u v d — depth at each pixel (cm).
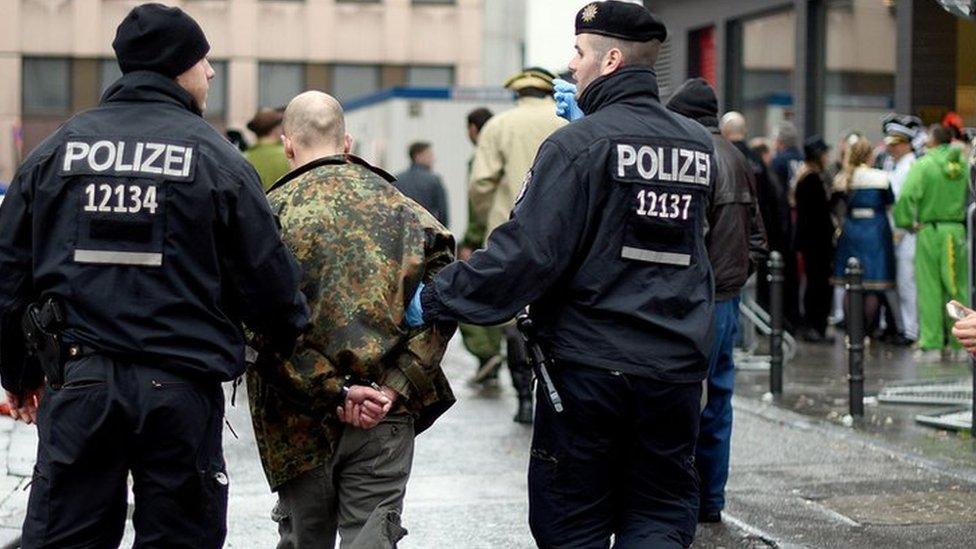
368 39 5334
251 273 535
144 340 521
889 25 2095
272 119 1334
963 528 823
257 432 616
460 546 797
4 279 537
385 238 597
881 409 1246
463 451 1073
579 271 564
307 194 600
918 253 1709
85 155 526
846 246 1833
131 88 537
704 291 578
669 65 2748
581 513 577
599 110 577
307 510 618
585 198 559
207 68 556
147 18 539
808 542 795
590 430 568
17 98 5122
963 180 1697
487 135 1165
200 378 530
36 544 530
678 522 582
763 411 1241
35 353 536
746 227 823
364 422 593
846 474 976
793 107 2333
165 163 525
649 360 562
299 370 589
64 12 5141
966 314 640
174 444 526
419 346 597
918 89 2047
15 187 534
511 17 5406
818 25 2283
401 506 616
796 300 1877
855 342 1191
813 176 1869
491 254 556
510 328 1198
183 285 526
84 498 529
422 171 1917
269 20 5256
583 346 563
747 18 2495
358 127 3250
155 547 534
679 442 578
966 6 995
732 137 1673
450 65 5381
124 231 522
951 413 1200
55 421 526
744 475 974
